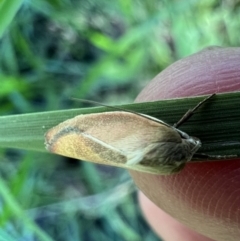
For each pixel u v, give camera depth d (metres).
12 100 0.08
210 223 0.05
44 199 0.08
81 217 0.09
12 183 0.07
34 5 0.08
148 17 0.08
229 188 0.05
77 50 0.09
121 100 0.10
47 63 0.09
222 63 0.05
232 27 0.09
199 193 0.05
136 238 0.09
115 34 0.09
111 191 0.09
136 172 0.05
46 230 0.09
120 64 0.09
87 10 0.09
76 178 0.09
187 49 0.09
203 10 0.09
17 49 0.09
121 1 0.08
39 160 0.08
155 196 0.05
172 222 0.07
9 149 0.08
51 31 0.09
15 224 0.07
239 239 0.05
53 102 0.09
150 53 0.09
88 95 0.09
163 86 0.05
